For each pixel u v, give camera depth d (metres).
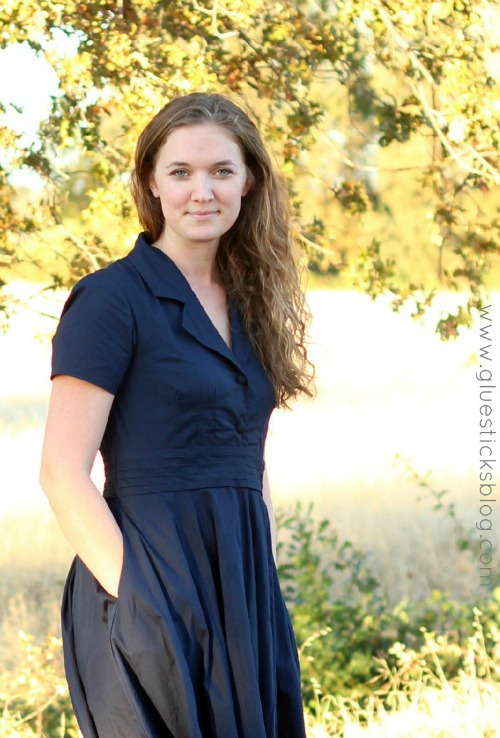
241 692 2.98
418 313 5.27
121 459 3.02
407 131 5.14
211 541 3.03
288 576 6.76
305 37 4.94
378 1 4.68
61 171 5.09
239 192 3.18
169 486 3.00
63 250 5.19
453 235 5.39
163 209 3.18
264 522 3.20
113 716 2.96
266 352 3.33
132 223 4.89
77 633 3.09
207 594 2.99
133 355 2.99
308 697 6.15
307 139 5.08
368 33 5.19
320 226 5.23
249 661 3.00
